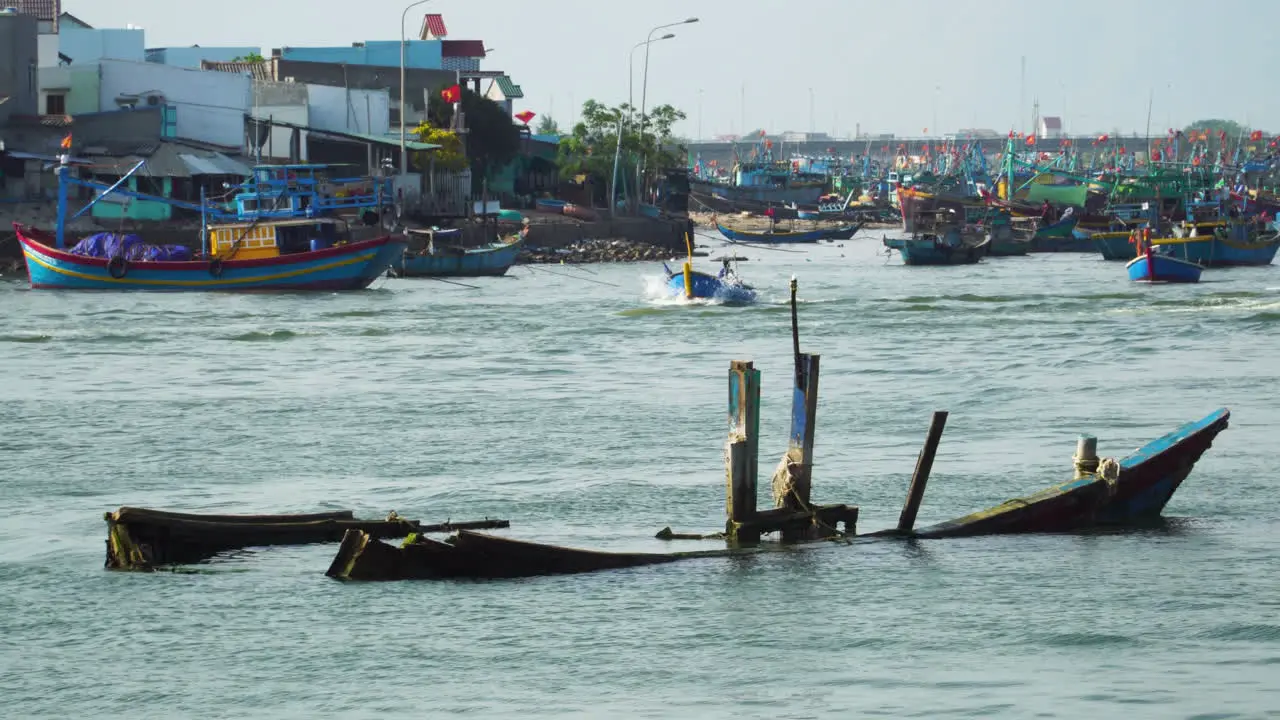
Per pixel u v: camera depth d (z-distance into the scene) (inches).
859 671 2469.2
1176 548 3203.7
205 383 6082.7
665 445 4581.7
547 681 2445.9
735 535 3223.4
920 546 3233.3
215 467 4261.8
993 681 2401.6
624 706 2331.4
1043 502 3346.5
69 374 6338.6
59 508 3705.7
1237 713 2233.0
